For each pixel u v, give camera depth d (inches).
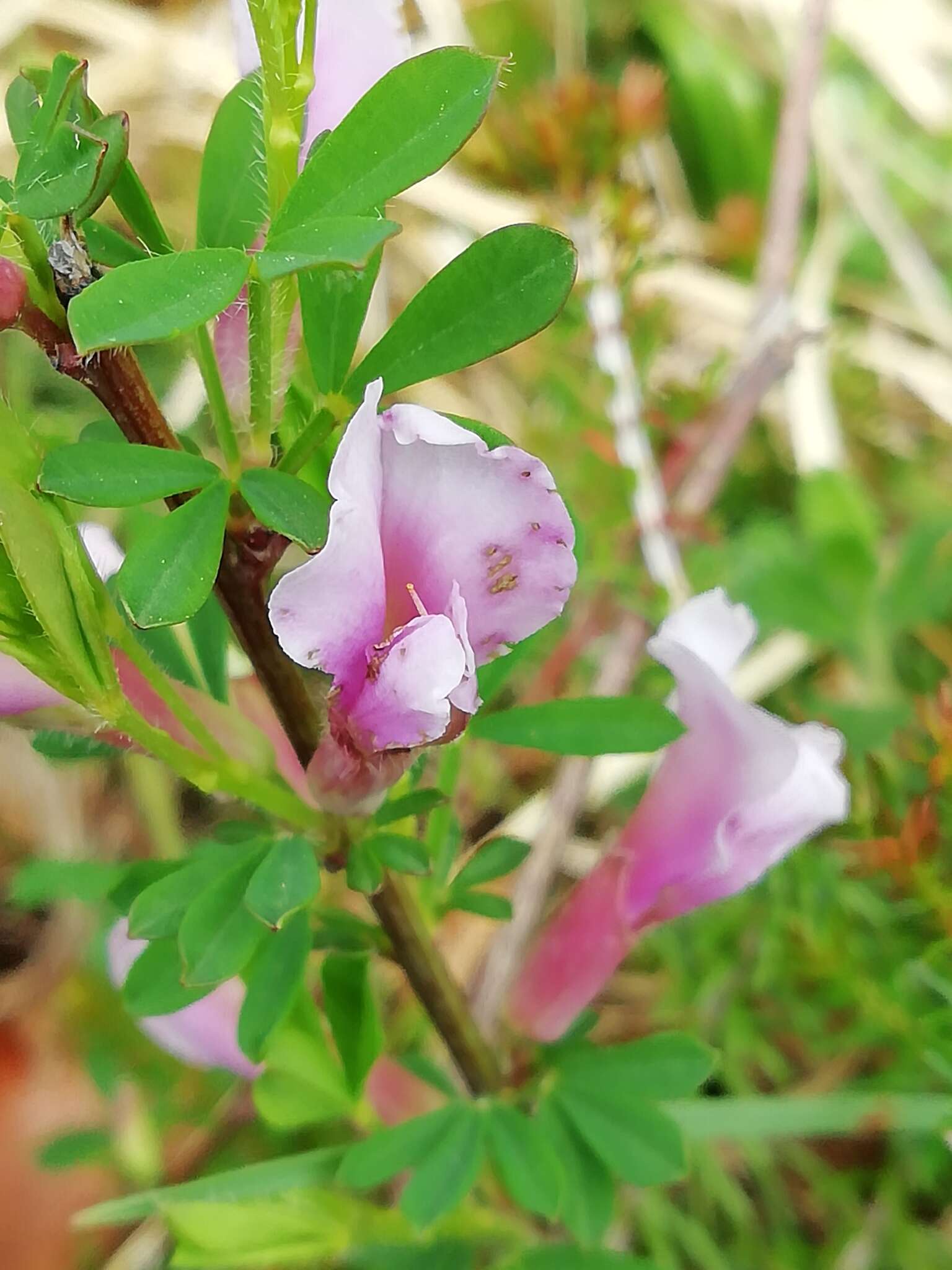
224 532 2.2
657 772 3.1
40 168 1.8
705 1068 3.4
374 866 2.7
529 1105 3.5
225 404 2.3
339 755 2.5
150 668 2.4
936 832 4.0
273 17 1.9
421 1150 3.3
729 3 8.3
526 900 4.7
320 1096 3.6
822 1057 5.4
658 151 7.6
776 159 6.3
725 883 3.0
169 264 1.8
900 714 5.4
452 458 2.0
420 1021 5.5
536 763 6.1
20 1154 5.3
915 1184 5.1
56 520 2.1
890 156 7.9
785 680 6.4
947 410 7.2
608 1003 5.8
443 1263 3.9
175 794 6.2
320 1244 3.5
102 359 2.2
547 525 2.1
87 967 5.5
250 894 2.5
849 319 7.7
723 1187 5.0
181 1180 5.3
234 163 2.5
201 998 3.3
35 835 6.3
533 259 2.1
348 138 1.9
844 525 6.0
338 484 1.8
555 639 6.0
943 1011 4.2
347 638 2.1
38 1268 5.2
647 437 6.0
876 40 8.0
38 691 2.4
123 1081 5.1
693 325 7.4
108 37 7.8
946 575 5.9
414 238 7.5
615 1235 4.9
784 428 7.0
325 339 2.2
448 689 2.0
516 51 8.1
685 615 2.9
